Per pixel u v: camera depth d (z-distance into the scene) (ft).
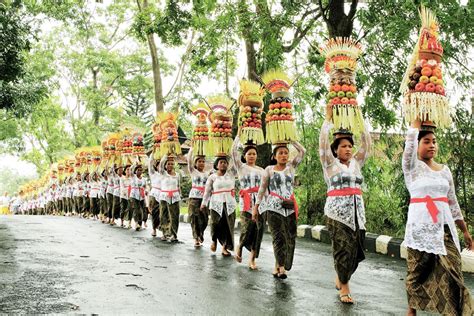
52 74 99.66
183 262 24.64
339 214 16.80
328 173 17.28
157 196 36.55
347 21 34.71
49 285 18.03
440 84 13.87
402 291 18.66
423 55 13.99
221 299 16.58
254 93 24.38
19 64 48.06
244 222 23.90
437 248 13.19
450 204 14.23
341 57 17.44
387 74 34.73
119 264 23.12
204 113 30.63
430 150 13.97
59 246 28.96
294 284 19.51
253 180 24.06
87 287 17.85
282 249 20.58
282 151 20.98
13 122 92.43
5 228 40.34
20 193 120.67
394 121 34.60
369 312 15.26
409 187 14.08
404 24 30.07
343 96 17.29
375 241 29.76
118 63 103.81
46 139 117.29
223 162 27.81
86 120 116.37
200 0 41.16
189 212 31.32
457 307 12.79
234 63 57.41
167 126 34.58
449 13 29.09
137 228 41.86
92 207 55.62
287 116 21.25
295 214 20.79
